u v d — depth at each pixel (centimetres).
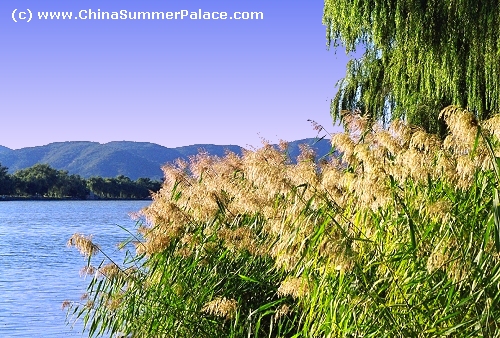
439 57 2122
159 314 835
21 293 2203
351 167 688
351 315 589
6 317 1705
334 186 676
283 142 903
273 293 812
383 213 626
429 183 607
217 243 870
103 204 17012
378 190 597
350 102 2908
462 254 534
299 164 715
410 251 568
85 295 996
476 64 2086
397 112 2548
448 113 564
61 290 2286
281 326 722
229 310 748
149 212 905
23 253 3866
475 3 2048
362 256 605
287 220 655
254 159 800
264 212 803
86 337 1430
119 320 897
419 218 606
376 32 2184
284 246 638
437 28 2109
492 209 509
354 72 2925
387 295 581
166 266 871
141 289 888
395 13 2139
